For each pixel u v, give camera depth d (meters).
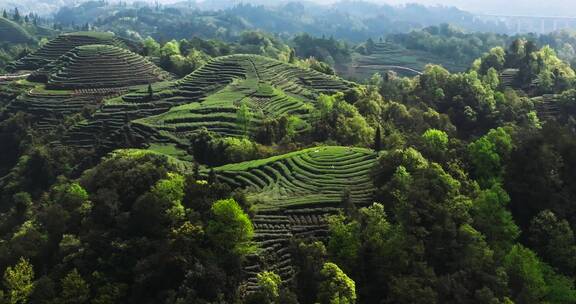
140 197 85.81
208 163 130.75
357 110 156.50
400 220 86.88
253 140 142.62
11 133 177.75
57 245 86.00
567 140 115.62
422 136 126.44
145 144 147.38
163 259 75.12
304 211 93.62
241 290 75.06
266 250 83.12
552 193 104.56
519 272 85.19
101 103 191.50
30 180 146.50
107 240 81.88
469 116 176.75
